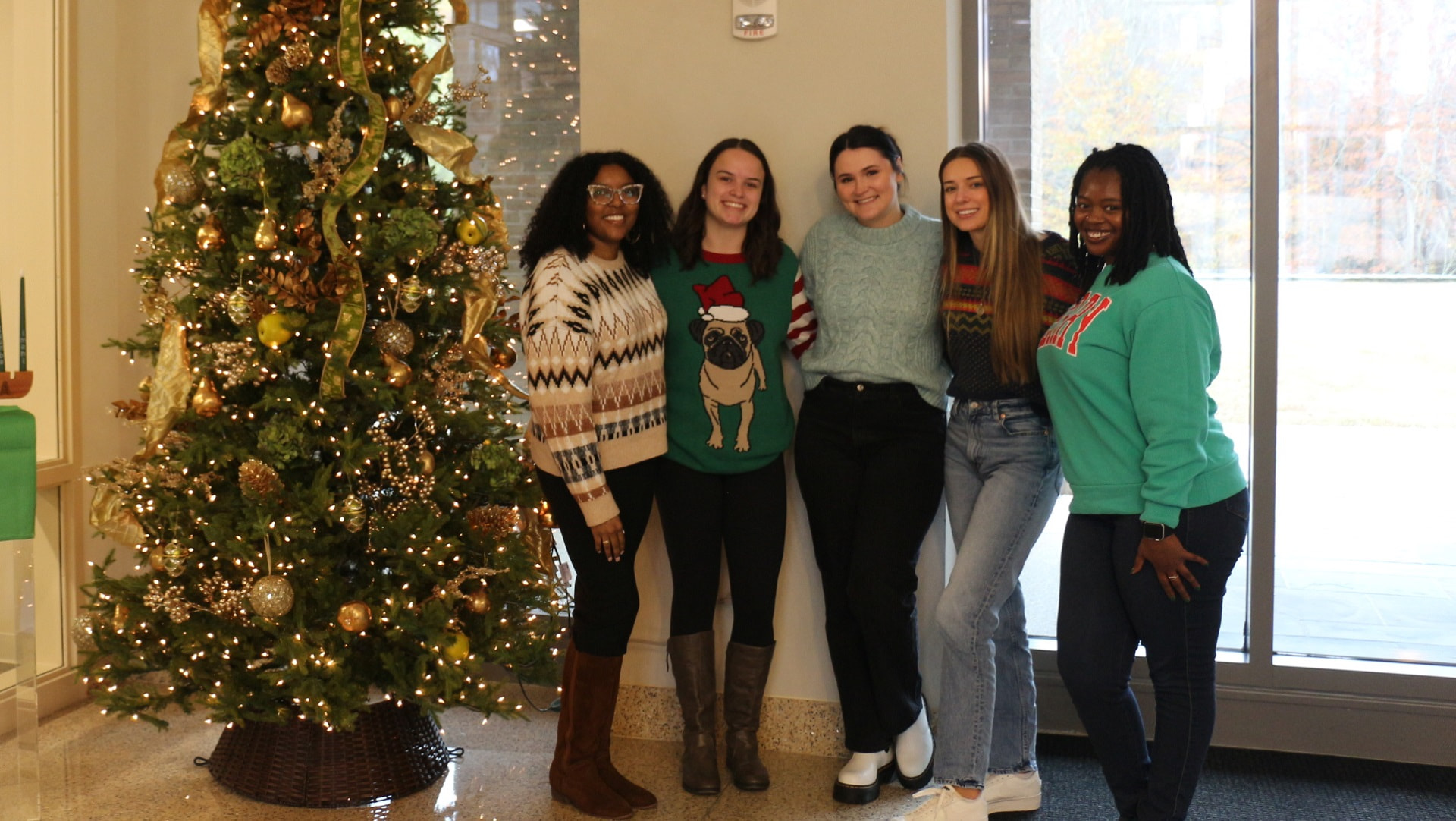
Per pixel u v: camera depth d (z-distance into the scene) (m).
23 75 3.24
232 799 2.70
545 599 2.78
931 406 2.59
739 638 2.74
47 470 3.23
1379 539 2.94
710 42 2.96
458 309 2.64
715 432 2.64
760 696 2.78
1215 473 2.08
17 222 3.28
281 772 2.66
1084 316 2.14
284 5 2.47
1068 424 2.19
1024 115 3.07
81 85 3.32
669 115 2.99
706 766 2.74
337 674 2.44
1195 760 2.11
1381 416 2.93
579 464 2.38
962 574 2.41
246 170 2.38
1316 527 2.98
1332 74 2.89
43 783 2.79
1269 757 2.95
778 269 2.69
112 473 2.50
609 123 3.03
